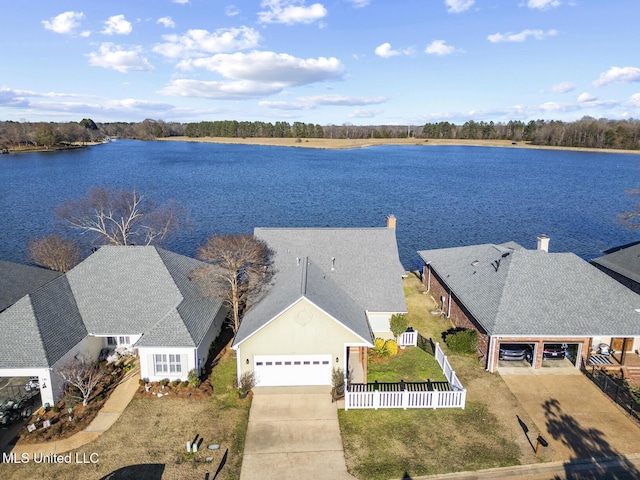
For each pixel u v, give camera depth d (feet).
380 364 93.71
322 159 578.25
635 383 86.22
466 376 88.69
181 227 213.66
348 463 65.51
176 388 83.35
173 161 520.42
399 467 64.59
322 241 113.50
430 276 135.85
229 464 65.16
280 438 70.95
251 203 283.59
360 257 109.91
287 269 107.04
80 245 179.32
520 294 95.40
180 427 73.31
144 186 330.75
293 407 79.05
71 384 82.64
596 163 533.96
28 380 85.87
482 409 78.13
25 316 82.53
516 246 128.36
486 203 296.10
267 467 64.59
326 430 72.90
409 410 78.23
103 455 66.85
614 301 93.76
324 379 85.10
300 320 82.07
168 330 86.07
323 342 83.15
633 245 132.87
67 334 85.10
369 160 569.64
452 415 76.64
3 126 618.03
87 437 70.74
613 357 93.50
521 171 459.73
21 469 64.03
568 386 84.94
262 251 107.45
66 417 75.51
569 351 94.79
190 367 85.20
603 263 129.18
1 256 174.09
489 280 103.96
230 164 501.15
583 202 302.45
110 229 195.42
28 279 111.65
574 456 66.49
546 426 73.41
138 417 75.72
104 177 367.04
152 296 95.76
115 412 77.00
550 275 99.40
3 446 68.80
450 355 96.89
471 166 504.84
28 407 77.71
